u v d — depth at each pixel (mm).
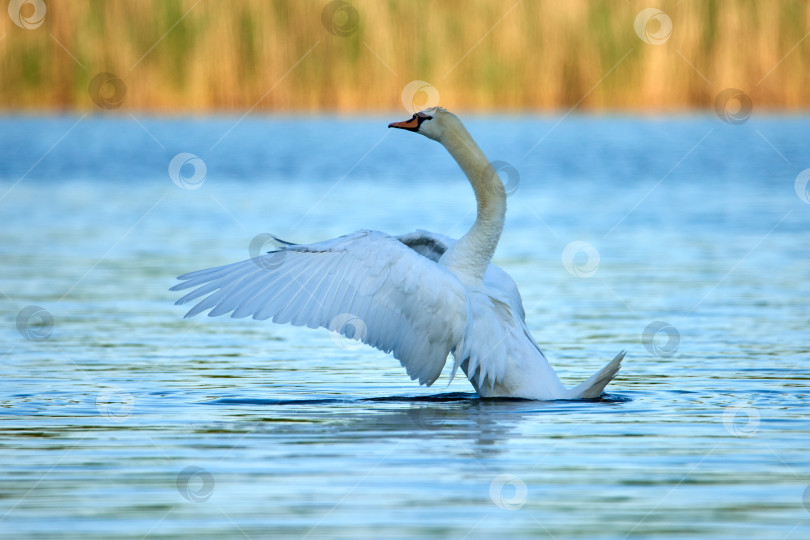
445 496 6812
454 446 7977
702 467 7469
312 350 12297
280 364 11438
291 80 41344
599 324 13656
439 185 32719
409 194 29906
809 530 6250
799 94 42406
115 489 7000
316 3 41156
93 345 12398
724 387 10102
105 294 15945
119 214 26281
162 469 7422
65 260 19203
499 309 9680
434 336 9242
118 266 18516
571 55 41219
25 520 6410
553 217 25438
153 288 16469
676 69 41906
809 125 43625
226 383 10422
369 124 48688
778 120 43344
